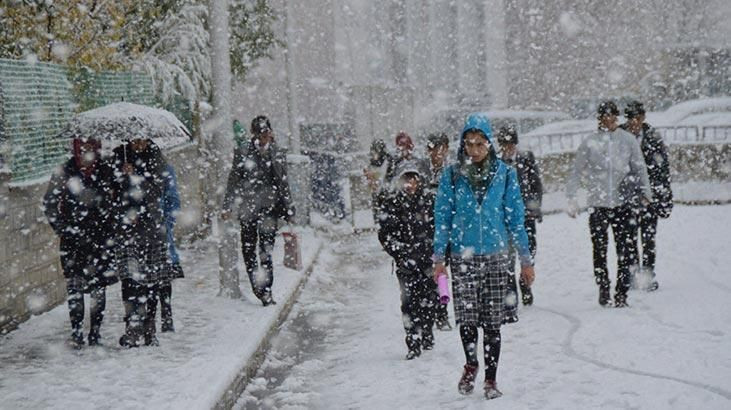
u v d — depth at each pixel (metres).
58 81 11.94
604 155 10.14
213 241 18.64
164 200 9.13
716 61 41.28
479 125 7.10
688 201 21.22
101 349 8.88
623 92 43.84
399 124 27.30
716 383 7.02
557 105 44.75
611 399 6.74
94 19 14.19
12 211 9.85
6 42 12.86
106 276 8.96
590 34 44.34
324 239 19.28
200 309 10.96
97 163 8.85
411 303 8.60
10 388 7.47
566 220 19.61
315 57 40.59
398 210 8.59
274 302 11.16
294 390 7.85
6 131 10.16
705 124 28.23
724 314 9.37
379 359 8.71
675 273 12.21
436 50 45.59
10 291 9.79
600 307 10.27
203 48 19.36
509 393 7.13
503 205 7.26
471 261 7.11
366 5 42.56
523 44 45.19
